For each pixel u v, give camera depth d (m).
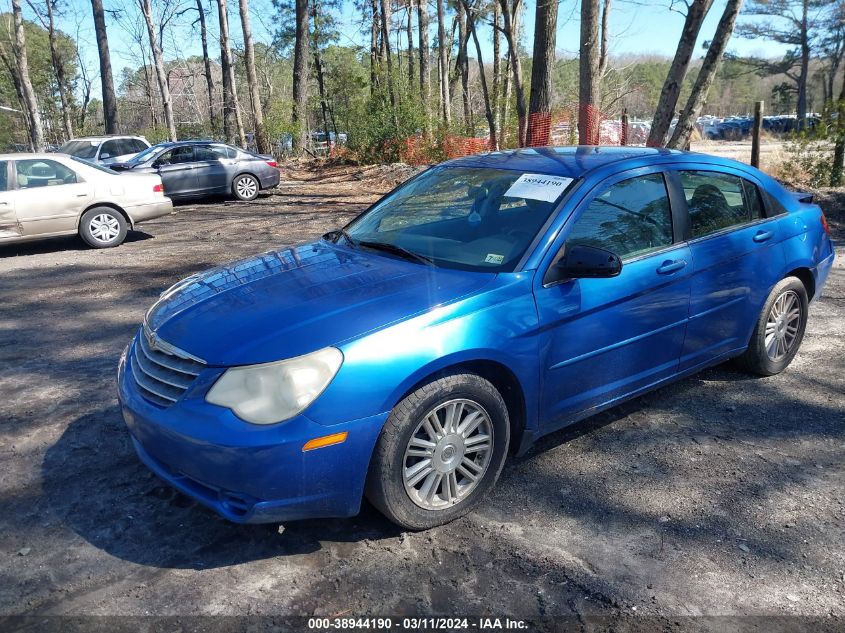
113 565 2.94
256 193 16.59
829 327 5.97
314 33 41.97
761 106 13.23
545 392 3.46
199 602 2.71
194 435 2.75
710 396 4.62
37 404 4.57
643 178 3.98
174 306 3.42
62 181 10.08
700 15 11.48
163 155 15.54
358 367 2.81
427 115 21.86
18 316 6.77
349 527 3.19
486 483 3.32
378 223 4.16
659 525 3.21
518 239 3.53
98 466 3.74
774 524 3.21
